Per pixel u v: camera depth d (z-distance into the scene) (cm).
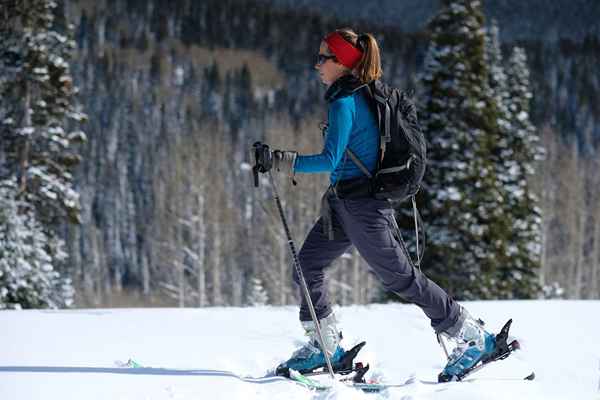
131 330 1071
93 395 627
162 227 9544
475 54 4194
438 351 1016
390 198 706
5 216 3262
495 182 4144
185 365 820
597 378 853
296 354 768
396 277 727
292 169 686
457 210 3912
